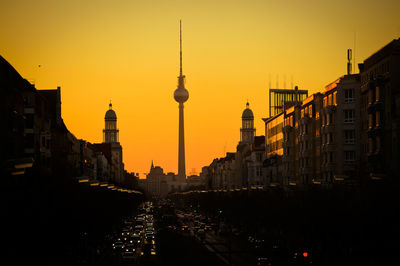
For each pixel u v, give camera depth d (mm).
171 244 148875
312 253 110750
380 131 134375
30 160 73438
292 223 142375
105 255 142000
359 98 160625
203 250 135375
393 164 126250
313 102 189250
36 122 142375
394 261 87875
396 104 126625
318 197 128375
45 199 102812
